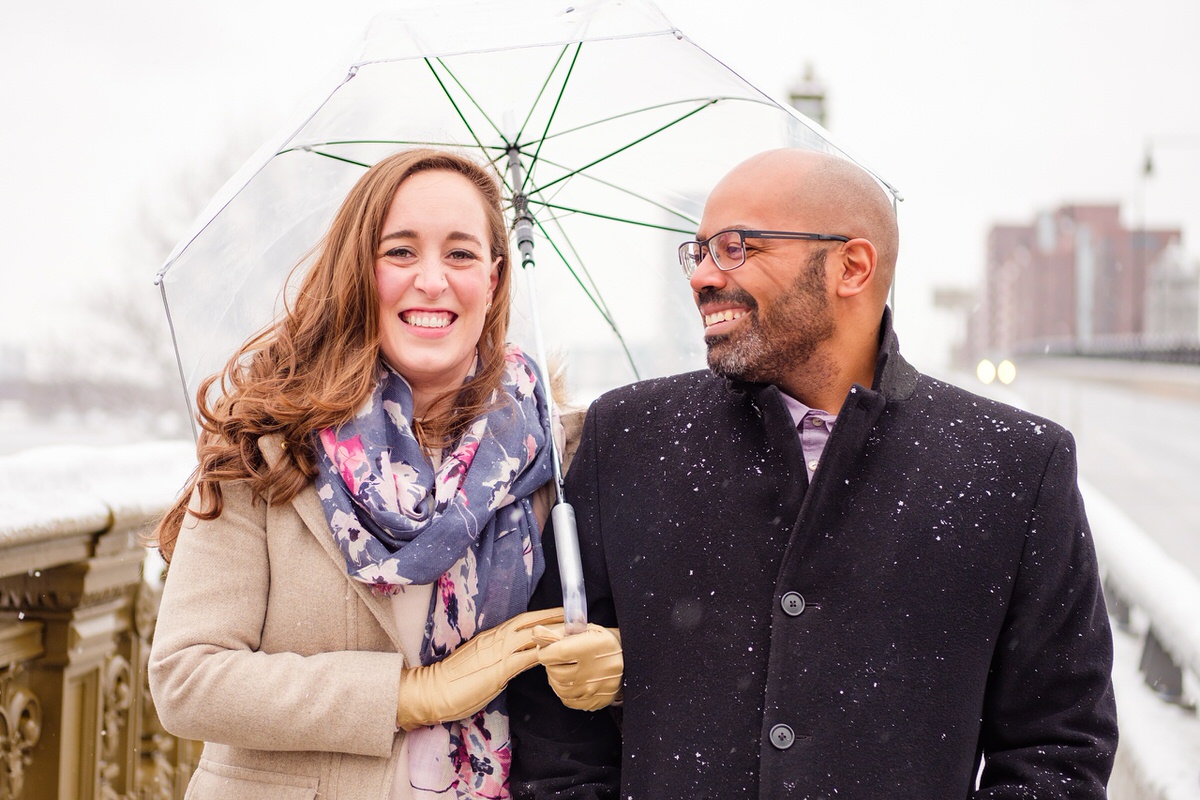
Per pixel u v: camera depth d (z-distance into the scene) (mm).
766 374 1957
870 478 1913
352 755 1957
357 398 2025
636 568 1992
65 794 2785
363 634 1993
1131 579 3707
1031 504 1883
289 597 1982
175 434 19844
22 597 2711
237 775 1979
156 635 1941
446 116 2385
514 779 2059
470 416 2156
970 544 1859
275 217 2342
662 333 2693
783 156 1972
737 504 1952
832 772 1764
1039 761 1830
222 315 2281
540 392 2297
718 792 1818
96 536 2748
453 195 2072
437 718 1936
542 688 2066
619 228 2635
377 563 1932
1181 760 2967
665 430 2094
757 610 1890
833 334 1963
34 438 16688
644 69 2359
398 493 2018
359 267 2053
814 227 1918
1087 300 129000
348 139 2312
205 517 1977
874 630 1825
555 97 2404
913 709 1796
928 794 1769
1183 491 12516
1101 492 12484
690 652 1902
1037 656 1865
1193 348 40312
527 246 2432
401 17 2180
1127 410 25844
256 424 1999
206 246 2219
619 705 2125
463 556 2047
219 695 1866
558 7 2154
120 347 19969
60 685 2758
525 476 2133
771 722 1792
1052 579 1861
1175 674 3508
